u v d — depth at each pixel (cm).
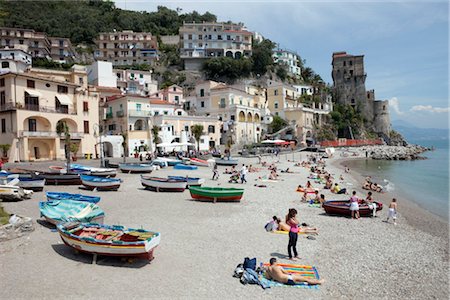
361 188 3825
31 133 5100
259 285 1212
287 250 1589
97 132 6194
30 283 1153
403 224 2255
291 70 15588
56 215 1798
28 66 7406
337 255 1571
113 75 9000
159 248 1538
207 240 1684
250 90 10294
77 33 14062
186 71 12975
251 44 14312
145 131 6881
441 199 3381
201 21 17312
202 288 1165
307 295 1160
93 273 1248
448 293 1239
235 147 8194
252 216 2231
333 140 11588
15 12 13550
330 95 14262
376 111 14325
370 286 1265
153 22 16550
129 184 3472
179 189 3077
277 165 5944
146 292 1119
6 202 2364
